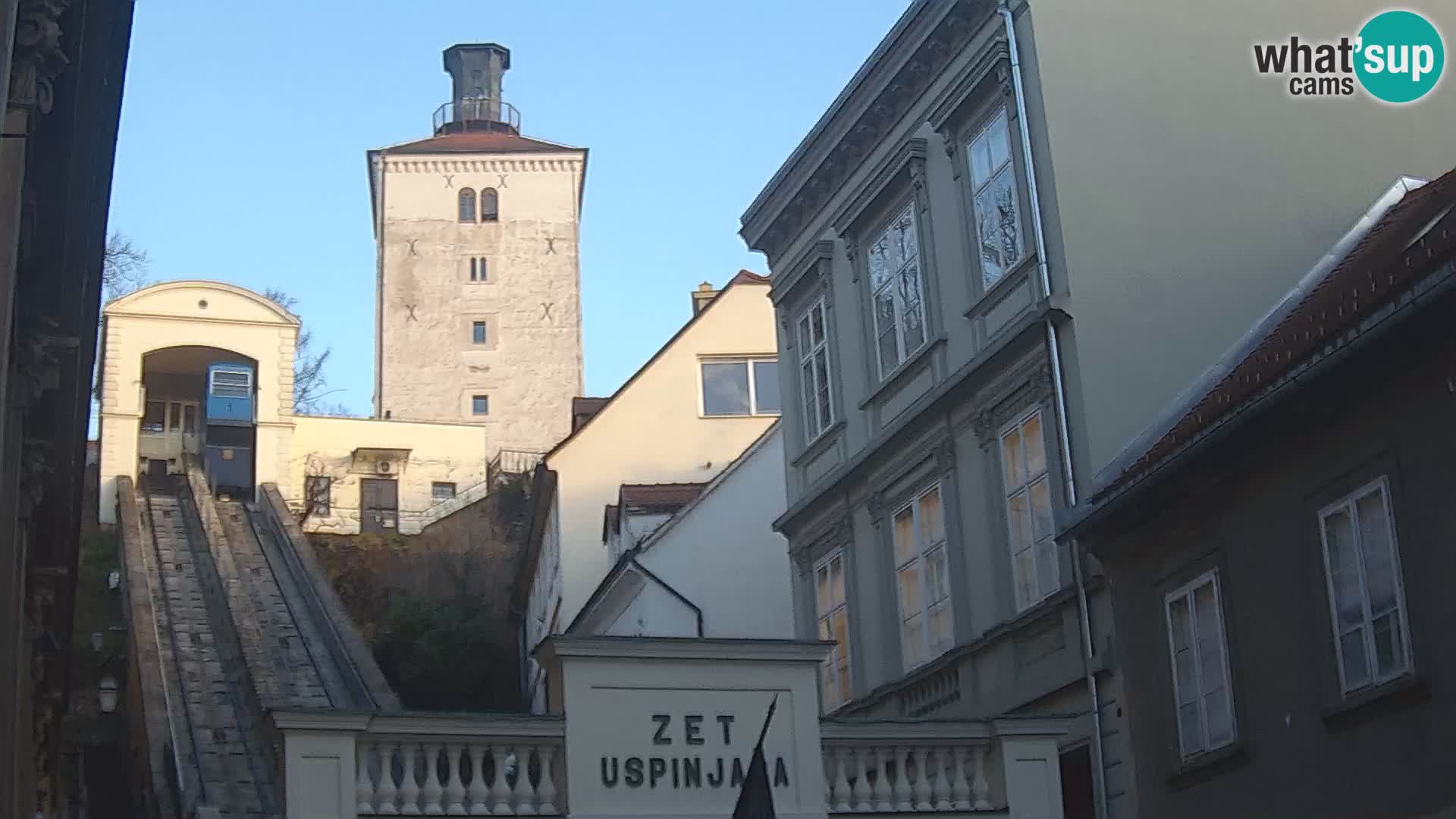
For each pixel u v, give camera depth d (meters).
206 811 23.97
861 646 26.77
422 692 51.16
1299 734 17.39
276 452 72.62
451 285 97.31
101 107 16.84
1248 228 22.44
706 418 45.28
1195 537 19.34
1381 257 19.41
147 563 46.91
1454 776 15.30
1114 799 20.28
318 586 43.69
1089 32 22.66
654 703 16.94
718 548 36.59
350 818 15.56
